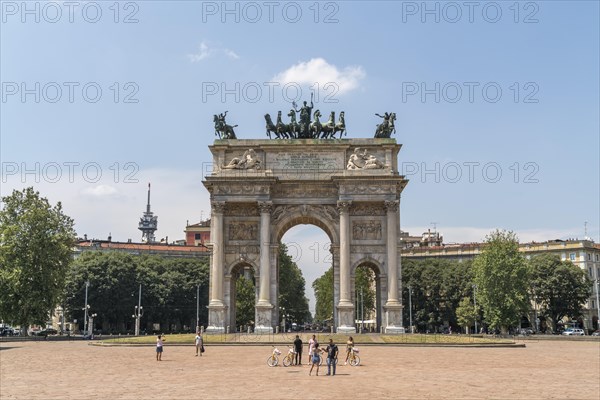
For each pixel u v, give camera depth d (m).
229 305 98.88
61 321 171.00
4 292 111.19
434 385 39.81
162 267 173.62
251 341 84.88
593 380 43.03
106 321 159.50
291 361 55.53
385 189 98.75
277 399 33.69
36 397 34.91
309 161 101.06
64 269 118.88
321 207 100.38
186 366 54.28
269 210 98.75
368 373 47.69
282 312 183.75
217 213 99.00
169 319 169.62
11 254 112.62
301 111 104.81
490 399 33.66
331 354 46.41
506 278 133.12
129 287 159.00
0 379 44.28
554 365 55.59
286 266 182.38
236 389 37.97
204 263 178.25
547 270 163.25
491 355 68.44
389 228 97.94
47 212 116.62
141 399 33.84
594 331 169.38
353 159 99.94
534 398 34.09
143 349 79.94
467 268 168.62
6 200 116.81
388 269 97.31
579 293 160.25
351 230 99.62
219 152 101.75
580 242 186.62
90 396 35.12
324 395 35.19
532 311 168.62
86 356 67.88
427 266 175.88
